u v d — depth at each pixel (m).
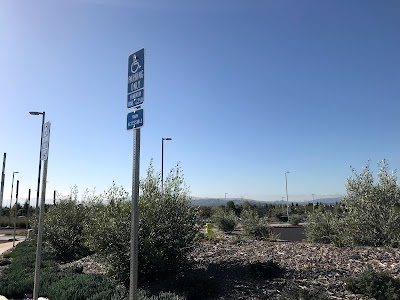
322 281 7.86
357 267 8.73
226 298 7.48
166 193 10.15
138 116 4.50
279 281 8.11
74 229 17.62
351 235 12.95
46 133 6.86
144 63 4.48
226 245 13.26
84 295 7.52
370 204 12.87
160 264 9.19
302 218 49.66
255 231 21.05
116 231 9.37
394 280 7.07
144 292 7.50
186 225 10.01
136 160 4.45
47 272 10.64
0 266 16.23
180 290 7.99
